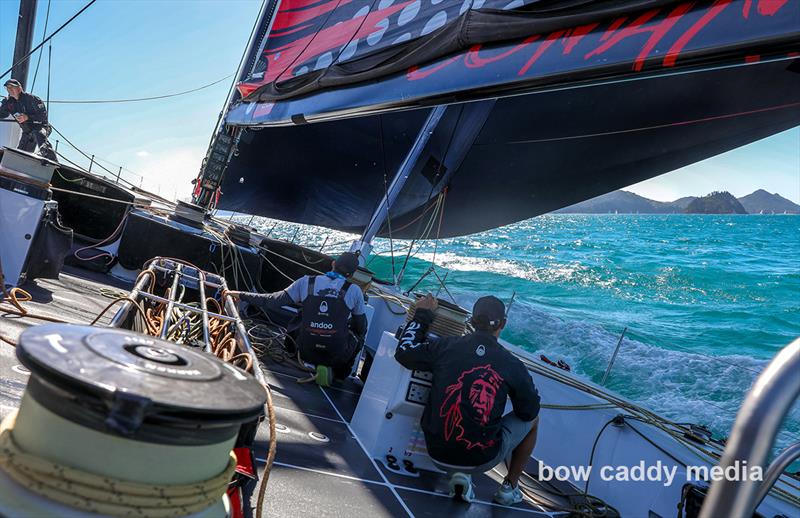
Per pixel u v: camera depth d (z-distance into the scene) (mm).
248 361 2357
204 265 6840
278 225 42625
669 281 26688
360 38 7453
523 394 3375
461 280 24000
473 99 4133
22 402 1124
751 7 2338
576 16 3311
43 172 4320
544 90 3439
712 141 9781
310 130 14086
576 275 27500
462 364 3357
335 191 15805
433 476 3590
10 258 4191
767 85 8094
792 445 1117
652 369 11672
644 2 2902
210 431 1109
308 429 3711
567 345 12953
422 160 11320
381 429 3580
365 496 2912
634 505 3756
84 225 6723
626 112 9914
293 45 11430
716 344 16594
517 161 11938
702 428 4332
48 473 1012
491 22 4055
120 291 5562
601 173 11531
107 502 1023
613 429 4062
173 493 1075
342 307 4859
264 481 1679
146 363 1120
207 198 12281
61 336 1127
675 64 2604
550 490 4016
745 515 857
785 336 17641
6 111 8195
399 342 3619
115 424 963
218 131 12258
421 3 6637
